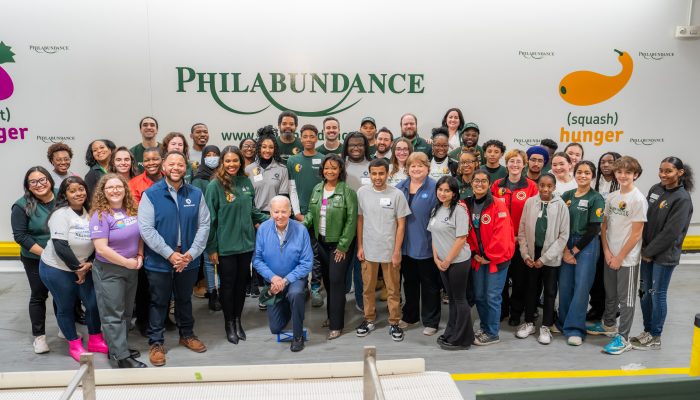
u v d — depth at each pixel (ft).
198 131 16.16
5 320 13.91
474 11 18.43
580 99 19.19
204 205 11.54
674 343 12.44
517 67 18.84
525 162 13.52
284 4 18.03
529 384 10.41
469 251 11.70
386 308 14.67
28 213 11.34
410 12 18.33
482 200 11.84
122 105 18.12
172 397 7.57
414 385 7.97
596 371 10.99
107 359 11.51
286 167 14.79
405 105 18.89
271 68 18.34
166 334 12.89
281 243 11.95
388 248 12.21
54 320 13.89
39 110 17.94
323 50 18.37
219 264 12.25
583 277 12.10
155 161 12.59
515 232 12.90
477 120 19.11
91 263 10.99
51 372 7.84
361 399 7.55
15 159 18.15
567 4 18.54
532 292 12.75
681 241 11.53
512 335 12.89
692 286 16.87
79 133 18.19
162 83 18.12
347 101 18.74
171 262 11.00
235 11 17.94
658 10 18.72
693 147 19.65
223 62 18.19
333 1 18.15
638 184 19.84
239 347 12.16
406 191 12.60
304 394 7.68
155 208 10.89
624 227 11.64
